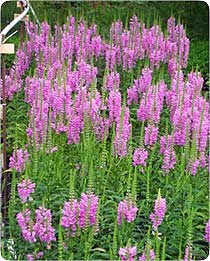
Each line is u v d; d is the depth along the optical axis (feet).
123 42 15.03
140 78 13.32
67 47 14.89
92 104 11.21
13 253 9.08
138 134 12.35
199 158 10.69
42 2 20.92
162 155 10.73
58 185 10.05
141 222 9.97
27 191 9.46
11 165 10.27
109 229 9.40
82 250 8.98
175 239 9.57
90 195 8.91
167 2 21.45
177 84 12.39
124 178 10.35
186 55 15.46
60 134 11.41
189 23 21.18
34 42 14.73
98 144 11.29
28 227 9.03
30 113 11.17
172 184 10.17
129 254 8.39
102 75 15.28
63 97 11.39
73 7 21.18
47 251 9.04
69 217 8.85
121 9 21.20
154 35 15.19
